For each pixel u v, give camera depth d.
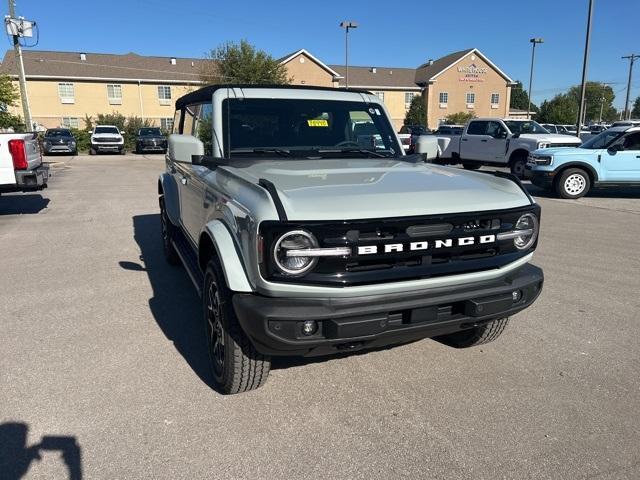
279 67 40.72
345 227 2.70
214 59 39.72
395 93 60.44
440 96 60.09
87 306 5.09
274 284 2.72
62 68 48.03
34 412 3.22
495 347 4.18
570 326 4.62
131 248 7.49
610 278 6.09
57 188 14.60
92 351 4.09
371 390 3.51
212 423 3.12
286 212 2.70
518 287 3.21
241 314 2.84
